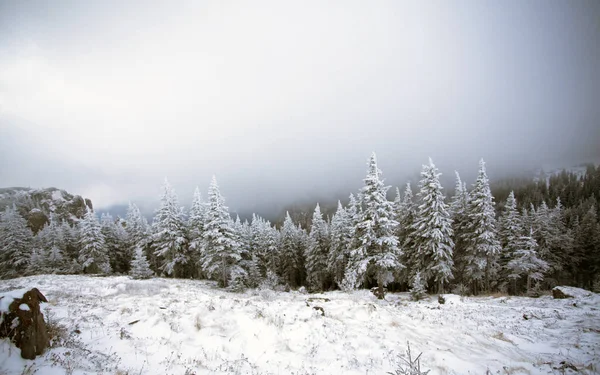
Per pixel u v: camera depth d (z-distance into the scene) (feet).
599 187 273.13
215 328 29.60
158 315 31.73
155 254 137.08
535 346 31.19
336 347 27.94
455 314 47.80
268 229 155.74
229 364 23.44
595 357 27.04
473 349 29.43
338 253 123.34
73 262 141.08
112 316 31.27
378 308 41.65
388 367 24.40
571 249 132.36
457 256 107.14
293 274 161.89
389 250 78.64
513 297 72.43
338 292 86.28
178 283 89.76
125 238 165.17
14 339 18.33
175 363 22.71
